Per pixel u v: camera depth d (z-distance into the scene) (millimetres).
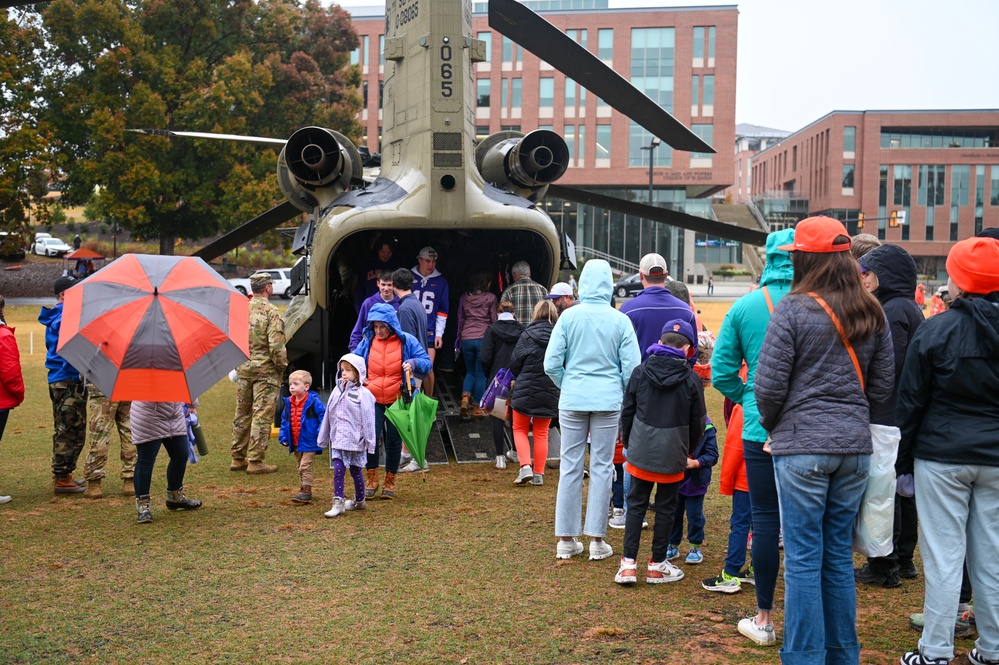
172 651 4281
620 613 4781
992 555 4023
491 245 10891
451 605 4898
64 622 4656
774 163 105250
